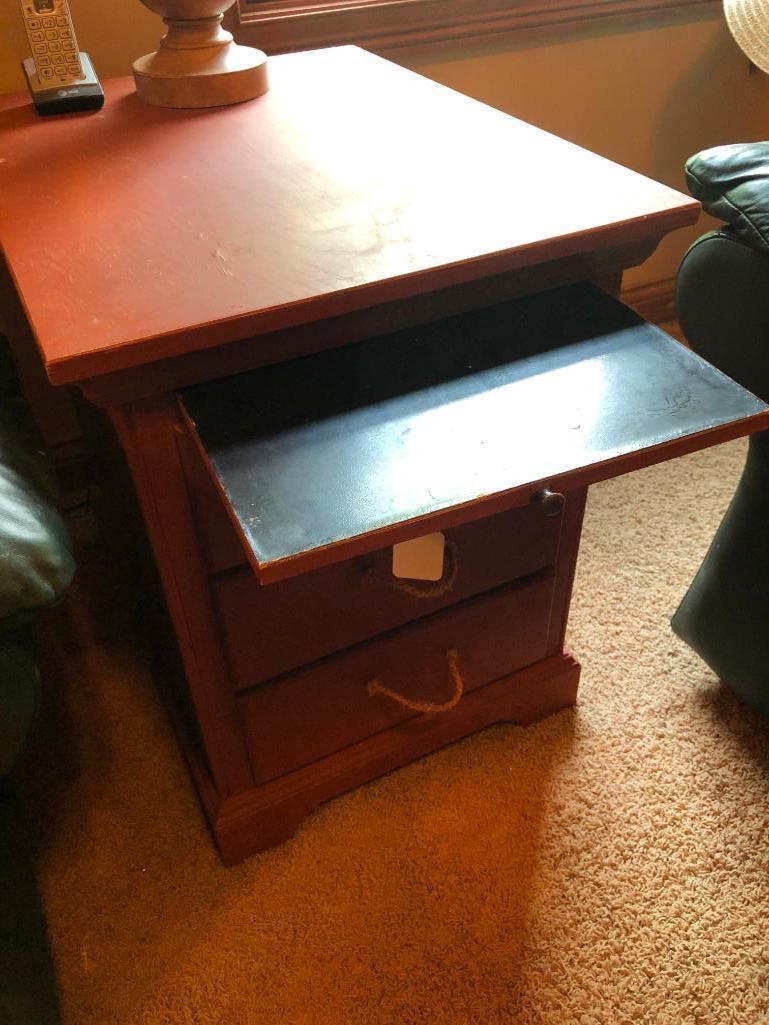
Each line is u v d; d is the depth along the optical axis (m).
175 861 0.89
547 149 0.77
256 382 0.60
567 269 0.68
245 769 0.85
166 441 0.61
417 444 0.54
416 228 0.63
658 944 0.81
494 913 0.84
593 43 1.37
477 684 0.94
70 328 0.53
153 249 0.62
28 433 0.75
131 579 1.02
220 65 0.87
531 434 0.55
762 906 0.84
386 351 0.64
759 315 0.74
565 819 0.92
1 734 0.63
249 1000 0.78
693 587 1.00
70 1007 0.78
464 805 0.94
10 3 0.98
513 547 0.81
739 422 0.55
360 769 0.91
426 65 1.26
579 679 1.04
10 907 0.75
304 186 0.70
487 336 0.65
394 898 0.85
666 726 1.01
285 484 0.51
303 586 0.72
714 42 1.49
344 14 1.15
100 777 0.98
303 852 0.90
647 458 0.53
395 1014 0.77
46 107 0.86
